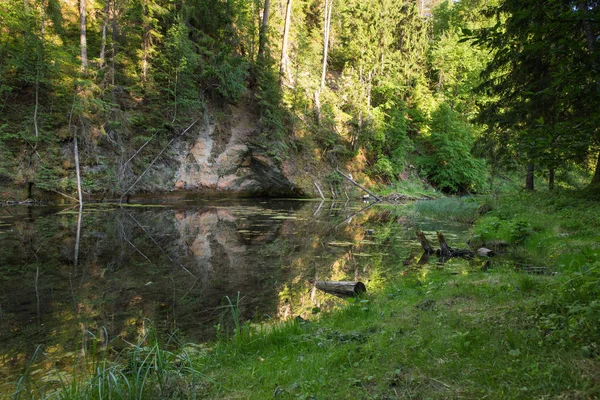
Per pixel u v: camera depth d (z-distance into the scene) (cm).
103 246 1022
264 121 2691
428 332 353
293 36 3497
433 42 4231
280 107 2831
